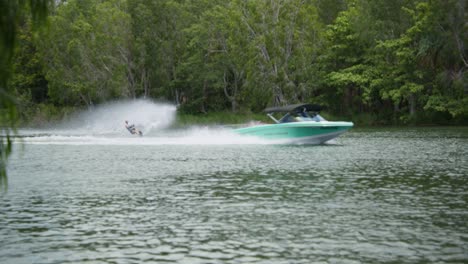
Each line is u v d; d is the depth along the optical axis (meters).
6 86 7.74
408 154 33.88
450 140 47.12
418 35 76.69
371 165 27.91
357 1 86.06
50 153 36.59
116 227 14.36
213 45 89.62
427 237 13.05
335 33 87.56
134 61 91.00
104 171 26.28
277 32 80.56
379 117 86.88
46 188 21.00
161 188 20.80
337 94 89.56
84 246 12.53
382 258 11.39
